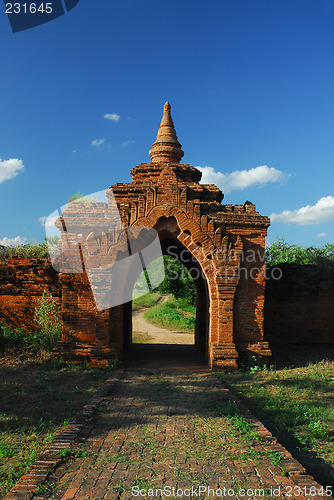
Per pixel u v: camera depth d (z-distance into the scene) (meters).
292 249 21.06
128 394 9.35
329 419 8.11
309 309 16.92
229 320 12.55
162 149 15.30
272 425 7.74
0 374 11.60
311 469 6.04
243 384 10.78
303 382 11.02
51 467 5.57
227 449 6.25
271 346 15.63
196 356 14.98
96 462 5.78
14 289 15.90
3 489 5.32
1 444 6.70
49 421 7.80
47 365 12.67
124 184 13.31
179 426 7.22
